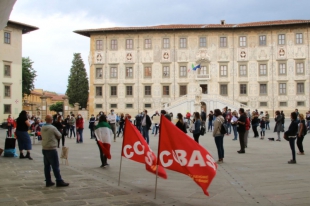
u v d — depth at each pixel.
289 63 62.06
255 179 11.18
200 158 8.21
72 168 13.34
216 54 63.53
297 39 61.88
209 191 9.61
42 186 10.14
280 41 62.41
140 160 9.95
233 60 63.34
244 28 63.22
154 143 23.77
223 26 62.59
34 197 8.83
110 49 65.00
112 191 9.50
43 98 57.97
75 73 86.88
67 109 60.69
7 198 8.72
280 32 62.38
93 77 65.31
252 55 63.06
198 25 64.69
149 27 63.53
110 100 65.00
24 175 11.93
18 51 53.91
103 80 65.12
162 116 8.81
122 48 64.81
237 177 11.53
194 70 61.53
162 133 8.77
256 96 62.88
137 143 10.04
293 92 61.84
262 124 26.92
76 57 87.38
